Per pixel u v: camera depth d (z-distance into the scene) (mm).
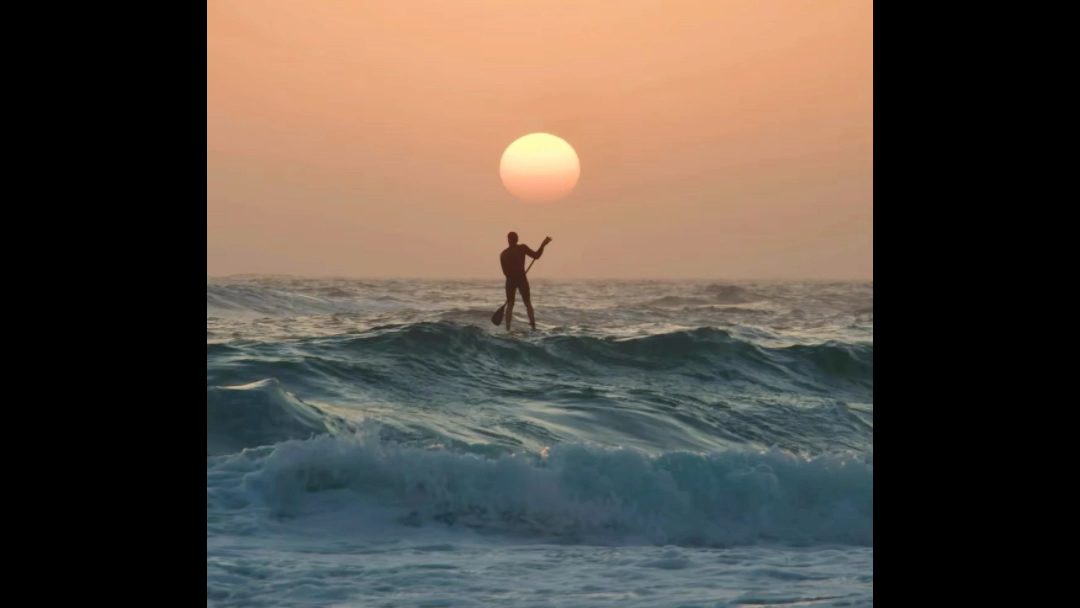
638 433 9203
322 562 5008
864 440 9688
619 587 4637
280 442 6914
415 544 5492
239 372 10266
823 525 6070
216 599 4316
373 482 6211
